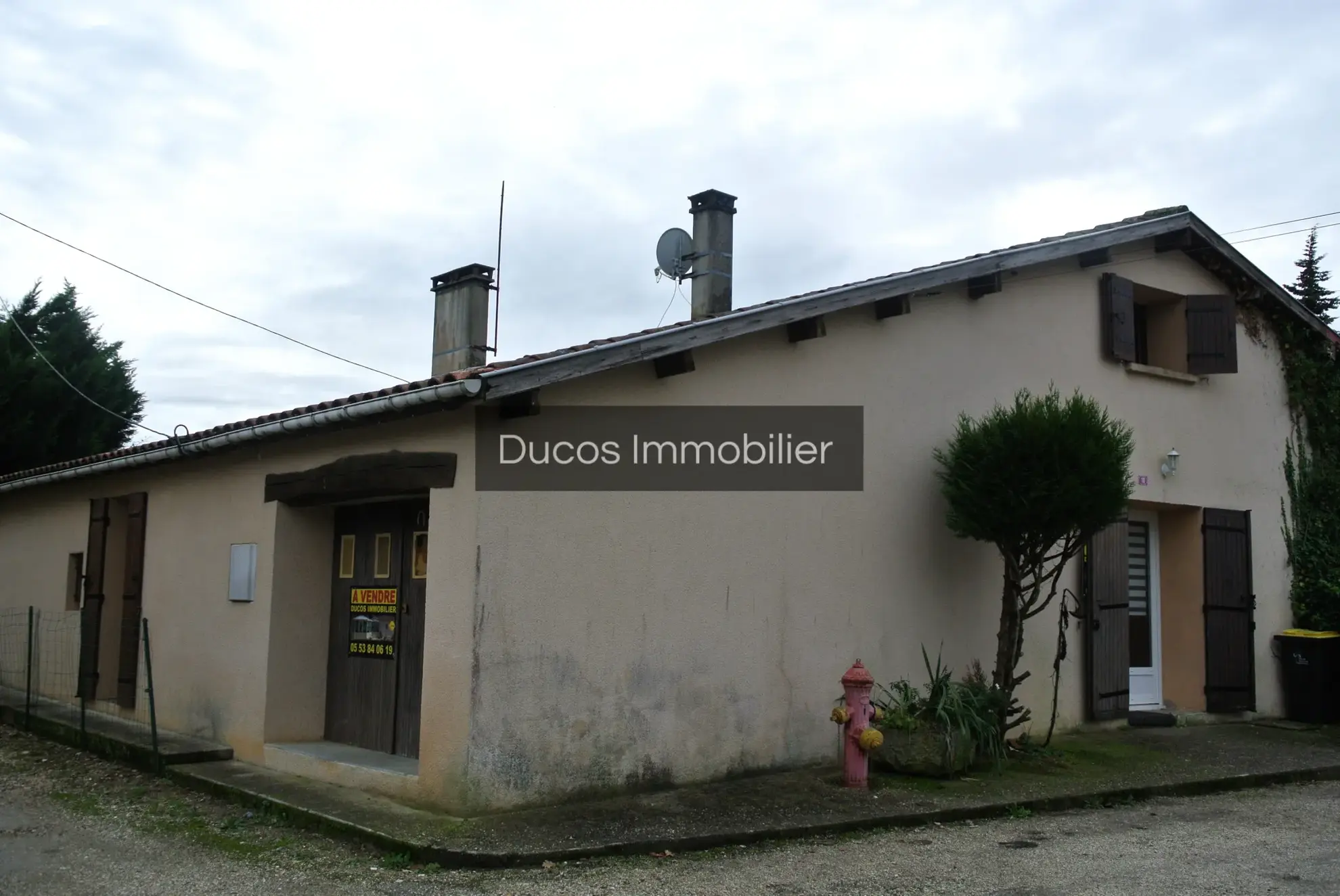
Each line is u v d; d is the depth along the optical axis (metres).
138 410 20.58
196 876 5.46
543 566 6.57
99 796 7.31
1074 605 9.69
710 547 7.32
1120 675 9.91
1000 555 9.12
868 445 8.30
